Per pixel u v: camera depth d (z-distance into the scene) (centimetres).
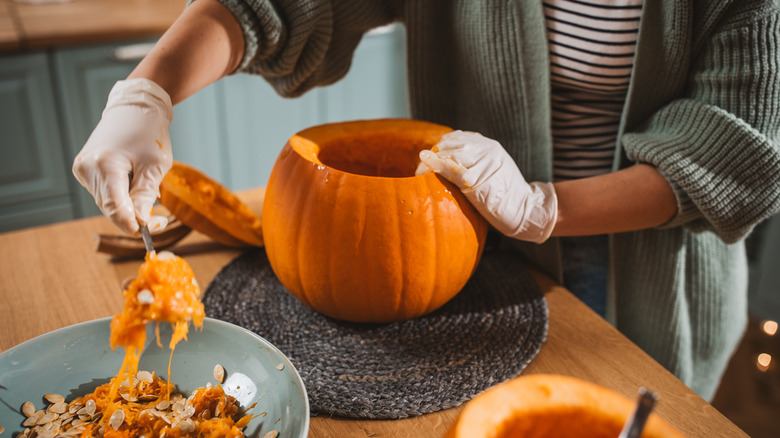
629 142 78
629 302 93
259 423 57
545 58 82
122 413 57
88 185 62
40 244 93
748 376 178
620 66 82
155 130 65
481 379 67
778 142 72
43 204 203
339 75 98
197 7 74
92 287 82
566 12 81
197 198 85
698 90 77
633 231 88
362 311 72
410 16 91
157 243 89
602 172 91
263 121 221
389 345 72
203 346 63
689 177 71
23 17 192
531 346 72
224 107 212
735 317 98
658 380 67
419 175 69
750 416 164
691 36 75
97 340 63
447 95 98
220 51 73
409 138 79
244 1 75
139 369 63
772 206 72
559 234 78
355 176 67
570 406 41
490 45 85
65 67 186
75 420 58
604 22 80
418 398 64
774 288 197
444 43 94
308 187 69
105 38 186
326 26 83
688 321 93
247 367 61
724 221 73
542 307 79
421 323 76
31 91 184
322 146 76
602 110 89
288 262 71
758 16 69
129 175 63
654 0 75
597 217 75
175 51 70
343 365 68
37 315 76
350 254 67
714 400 169
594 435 42
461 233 70
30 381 59
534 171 90
